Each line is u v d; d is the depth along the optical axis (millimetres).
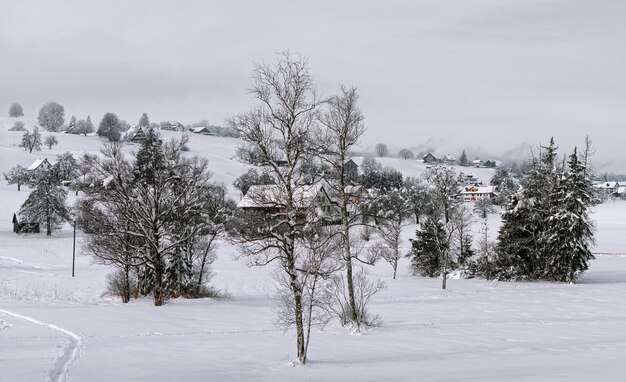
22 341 21203
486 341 24062
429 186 118438
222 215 43312
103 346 20812
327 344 23203
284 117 23000
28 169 134125
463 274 62938
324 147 26297
